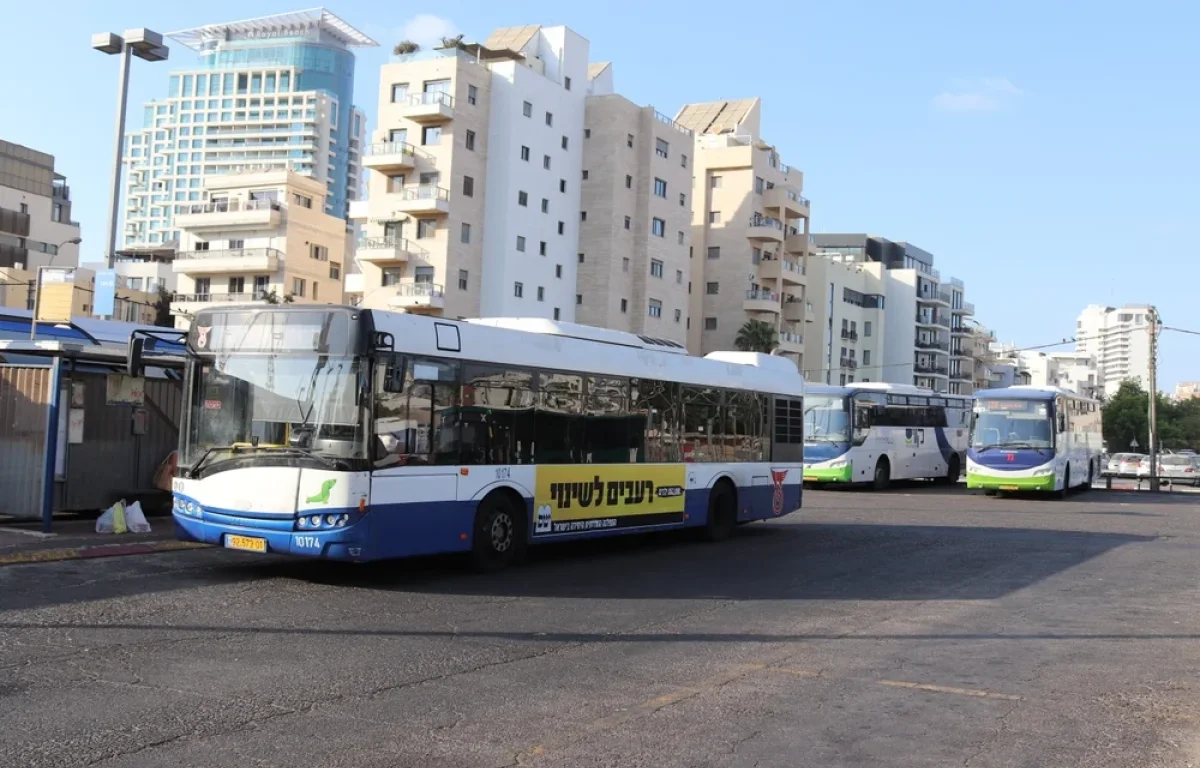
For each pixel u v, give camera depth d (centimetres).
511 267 6112
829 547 1683
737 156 7862
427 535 1168
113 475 1622
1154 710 729
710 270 7944
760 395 1834
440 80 5916
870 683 784
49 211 7331
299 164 19612
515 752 587
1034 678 816
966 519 2286
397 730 620
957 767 590
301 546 1083
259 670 754
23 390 1538
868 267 10300
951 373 12381
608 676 778
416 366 1159
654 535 1798
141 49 2288
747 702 717
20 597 984
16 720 612
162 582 1107
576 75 6738
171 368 1662
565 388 1387
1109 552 1714
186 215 7500
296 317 1126
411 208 5825
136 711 639
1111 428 11081
